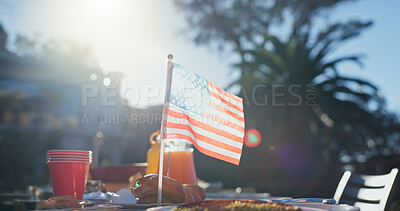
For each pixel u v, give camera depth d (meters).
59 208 1.47
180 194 1.55
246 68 16.81
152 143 2.15
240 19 24.31
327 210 1.29
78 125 20.42
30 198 2.91
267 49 17.05
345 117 15.53
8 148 17.72
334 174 7.83
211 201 1.35
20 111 20.00
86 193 2.16
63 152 1.74
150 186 1.56
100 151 19.36
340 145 18.98
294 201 1.64
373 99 15.70
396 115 21.08
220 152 1.69
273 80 16.25
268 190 11.47
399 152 19.58
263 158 15.15
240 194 2.58
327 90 15.72
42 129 19.70
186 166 2.03
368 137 17.45
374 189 2.01
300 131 15.16
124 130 15.88
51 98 20.45
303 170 12.31
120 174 2.30
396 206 3.80
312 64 16.03
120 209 1.44
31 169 17.95
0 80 20.14
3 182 17.03
